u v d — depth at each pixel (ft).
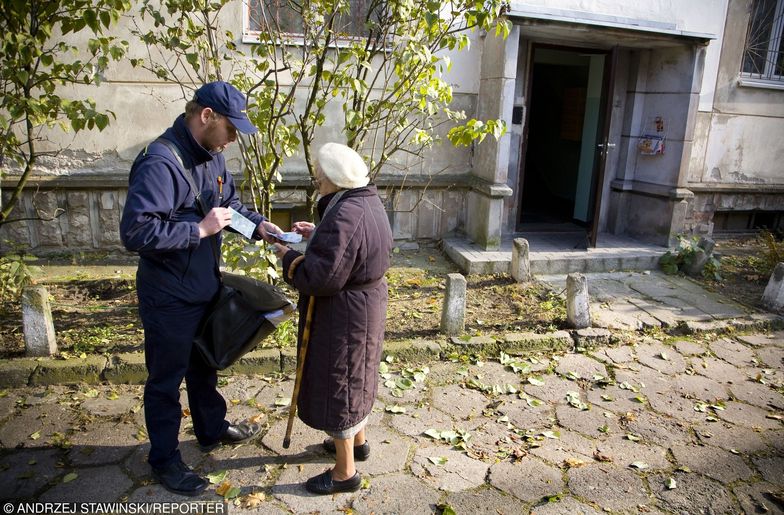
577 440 10.89
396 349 13.50
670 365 14.15
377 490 9.27
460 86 21.29
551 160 35.53
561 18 19.10
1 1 12.51
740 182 26.32
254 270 16.11
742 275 21.24
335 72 14.01
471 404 12.00
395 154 21.24
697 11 23.41
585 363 14.01
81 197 19.21
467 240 22.06
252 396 11.93
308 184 20.45
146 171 7.75
